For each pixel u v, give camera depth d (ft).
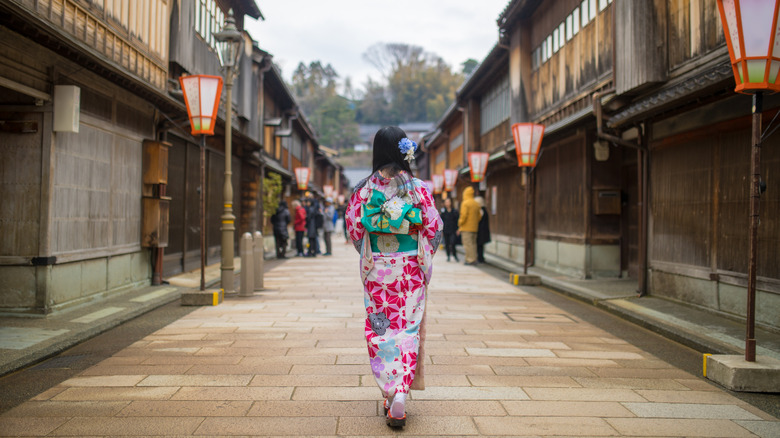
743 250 19.66
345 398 11.93
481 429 10.27
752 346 13.26
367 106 322.55
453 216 50.85
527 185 32.99
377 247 10.60
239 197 53.21
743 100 19.35
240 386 12.69
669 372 14.35
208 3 36.52
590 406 11.62
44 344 15.94
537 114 43.91
